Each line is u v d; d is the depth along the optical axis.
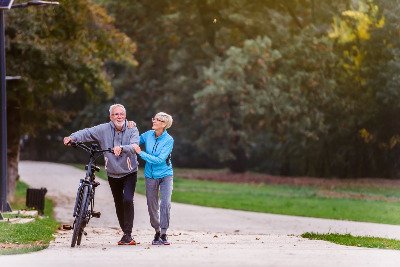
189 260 15.40
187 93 94.75
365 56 71.19
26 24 46.97
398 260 15.99
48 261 14.97
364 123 75.62
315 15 80.69
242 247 19.94
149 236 26.00
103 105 115.12
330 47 74.62
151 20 91.81
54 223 29.48
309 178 85.56
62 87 49.19
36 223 26.88
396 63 69.31
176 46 94.44
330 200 57.56
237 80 78.56
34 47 47.09
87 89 52.97
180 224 36.53
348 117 76.88
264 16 85.06
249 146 97.00
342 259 15.98
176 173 102.81
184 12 89.81
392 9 68.62
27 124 53.03
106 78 51.84
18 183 67.62
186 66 93.00
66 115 55.28
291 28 82.81
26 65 47.69
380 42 69.94
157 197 21.12
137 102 106.88
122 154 20.28
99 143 20.66
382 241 23.56
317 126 79.19
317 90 75.56
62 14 48.97
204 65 90.94
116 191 21.03
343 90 75.19
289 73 77.31
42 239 21.50
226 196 61.47
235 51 78.56
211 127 91.25
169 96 98.62
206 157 121.56
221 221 38.78
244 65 77.81
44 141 133.25
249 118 84.81
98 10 51.31
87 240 22.61
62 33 49.50
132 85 107.69
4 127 34.09
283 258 15.95
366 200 57.78
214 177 91.56
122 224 21.48
